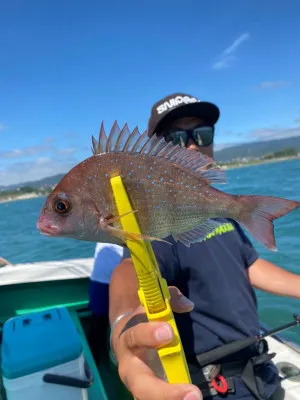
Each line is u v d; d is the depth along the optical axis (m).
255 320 2.14
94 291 3.17
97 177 1.21
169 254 2.01
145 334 1.08
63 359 1.83
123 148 1.26
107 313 3.13
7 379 1.77
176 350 1.09
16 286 3.50
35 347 1.85
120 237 1.12
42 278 3.59
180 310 1.27
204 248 2.06
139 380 1.08
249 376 1.93
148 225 1.22
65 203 1.21
